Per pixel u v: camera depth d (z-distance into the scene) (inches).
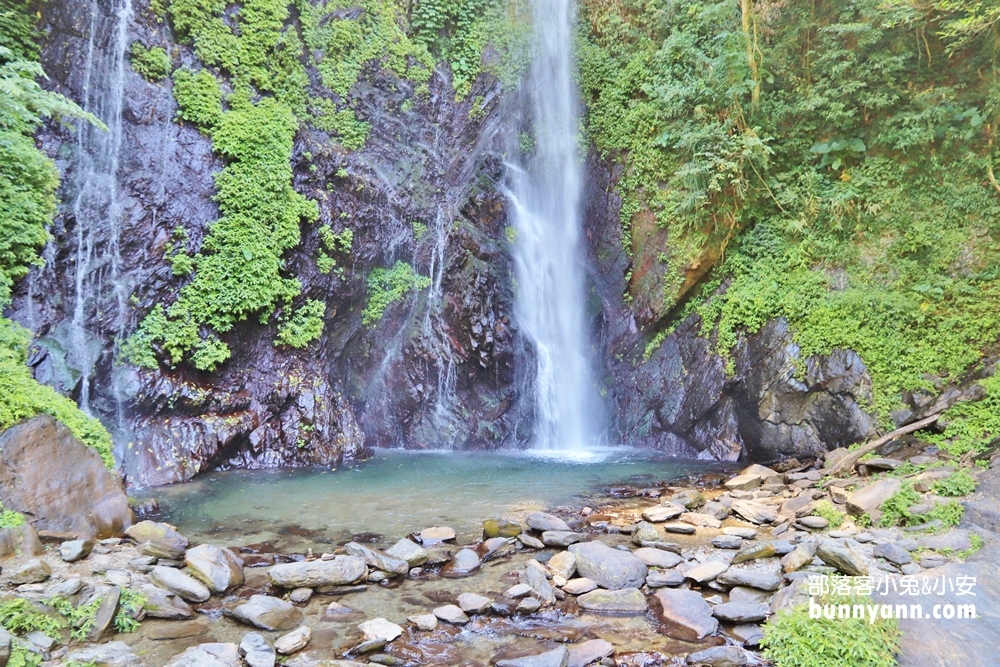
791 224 447.2
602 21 600.1
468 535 285.1
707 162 463.2
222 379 438.3
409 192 566.6
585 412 565.3
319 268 485.4
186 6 453.4
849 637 169.6
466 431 517.3
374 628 192.5
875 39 429.1
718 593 223.3
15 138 353.1
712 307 487.2
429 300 541.6
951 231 395.5
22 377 301.4
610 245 570.9
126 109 426.9
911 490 276.7
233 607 208.7
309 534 286.5
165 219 423.8
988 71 405.7
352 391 517.3
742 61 474.6
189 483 384.2
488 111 610.5
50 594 195.9
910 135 410.3
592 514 316.8
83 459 277.4
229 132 450.9
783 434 429.4
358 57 559.5
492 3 617.0
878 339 397.1
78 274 386.3
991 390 337.1
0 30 386.0
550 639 190.5
